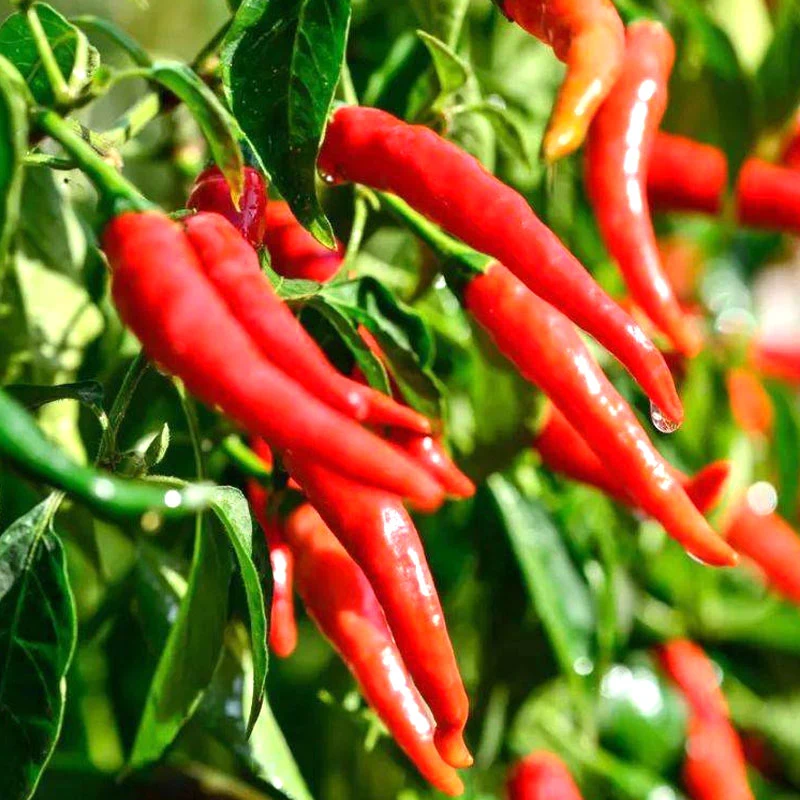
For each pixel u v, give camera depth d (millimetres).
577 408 503
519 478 637
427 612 480
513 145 565
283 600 527
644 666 704
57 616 479
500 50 630
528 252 489
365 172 510
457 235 501
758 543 679
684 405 680
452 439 600
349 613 516
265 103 483
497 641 641
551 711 677
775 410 720
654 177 661
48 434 575
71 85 493
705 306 747
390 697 510
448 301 602
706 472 512
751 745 743
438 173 498
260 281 459
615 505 667
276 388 443
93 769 629
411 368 528
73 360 592
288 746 642
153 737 521
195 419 527
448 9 581
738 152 633
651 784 681
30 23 479
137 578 578
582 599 638
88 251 599
